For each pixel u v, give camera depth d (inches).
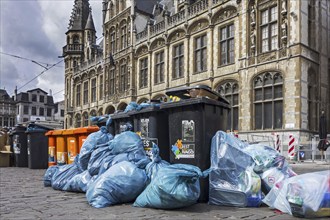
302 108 706.2
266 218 201.5
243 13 824.3
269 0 773.3
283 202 216.2
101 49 1622.8
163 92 1088.2
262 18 796.0
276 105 751.7
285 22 735.7
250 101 795.4
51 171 352.8
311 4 763.4
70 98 1755.7
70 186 309.6
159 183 219.3
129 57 1259.2
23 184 375.6
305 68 722.8
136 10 1261.1
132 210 221.3
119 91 1320.1
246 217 203.3
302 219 199.2
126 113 350.0
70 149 478.6
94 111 1524.4
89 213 214.2
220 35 903.1
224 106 280.1
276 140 726.5
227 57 879.1
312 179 203.9
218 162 246.5
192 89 288.4
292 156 683.4
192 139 263.7
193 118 265.0
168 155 300.5
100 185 240.2
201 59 957.8
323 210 198.5
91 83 1569.9
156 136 300.4
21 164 662.5
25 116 3289.9
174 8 1145.4
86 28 1691.7
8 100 3329.2
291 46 722.8
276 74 753.0
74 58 1759.4
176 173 217.3
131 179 241.8
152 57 1149.7
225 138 255.6
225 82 878.4
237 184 239.9
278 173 247.1
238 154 249.9
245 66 812.0
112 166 255.9
